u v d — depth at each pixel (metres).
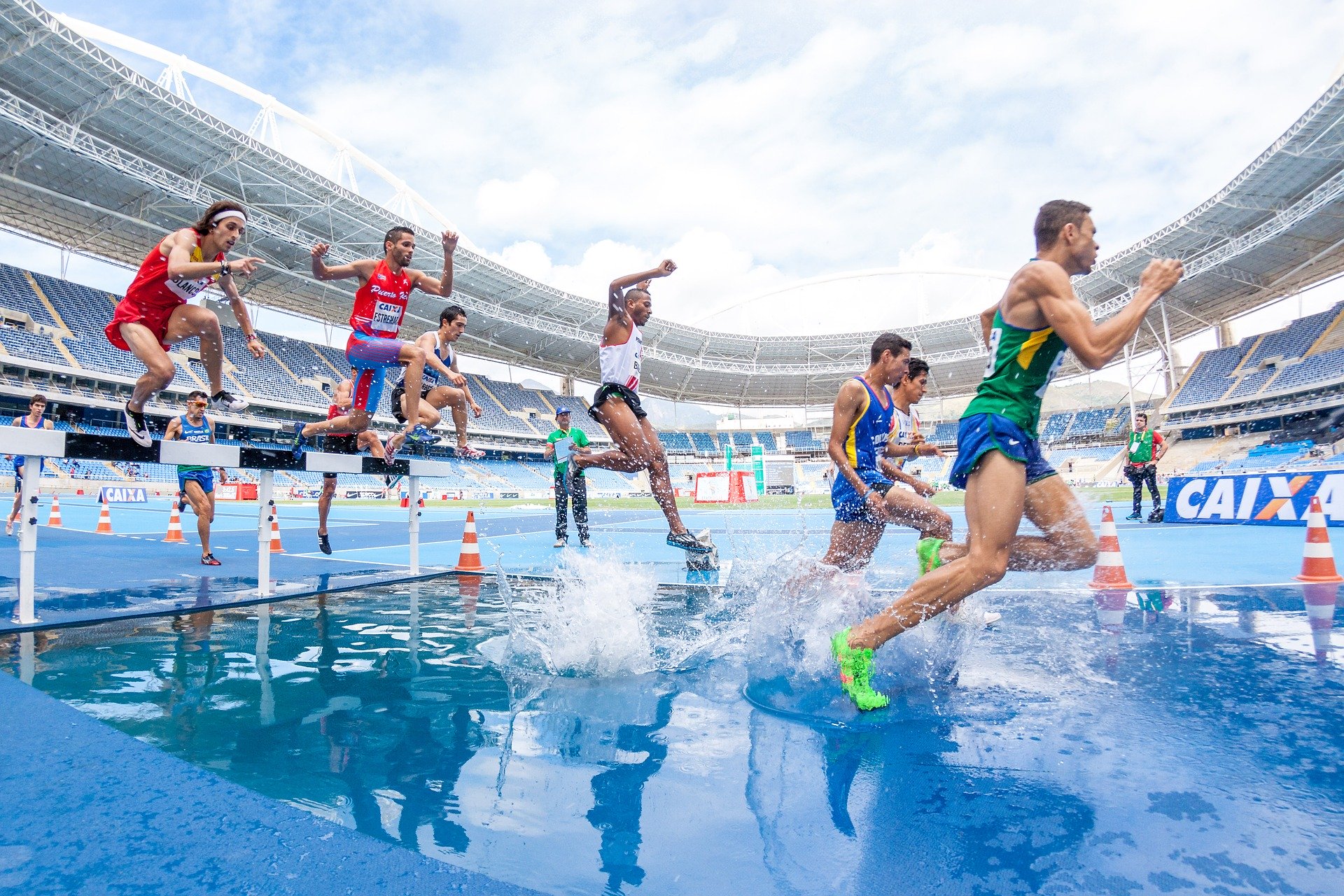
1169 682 2.47
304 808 1.54
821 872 1.27
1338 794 1.56
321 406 38.50
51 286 31.80
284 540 9.70
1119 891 1.19
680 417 82.38
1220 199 27.89
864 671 2.34
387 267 4.93
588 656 2.91
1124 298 37.09
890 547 7.61
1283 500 9.06
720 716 2.20
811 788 1.65
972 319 44.38
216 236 3.85
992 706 2.25
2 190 25.47
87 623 3.73
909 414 4.56
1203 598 4.15
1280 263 33.41
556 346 48.34
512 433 46.91
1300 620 3.52
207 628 3.64
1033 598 4.23
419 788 1.66
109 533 10.49
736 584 4.95
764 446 60.03
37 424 8.48
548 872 1.27
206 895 1.17
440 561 6.88
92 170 24.47
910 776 1.70
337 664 2.89
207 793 1.61
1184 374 42.84
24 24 18.17
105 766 1.77
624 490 42.12
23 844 1.35
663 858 1.32
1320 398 33.38
